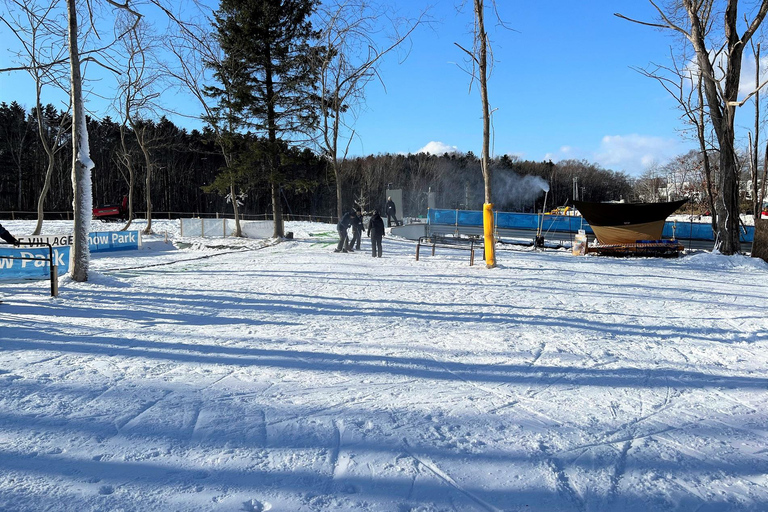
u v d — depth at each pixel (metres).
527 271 15.14
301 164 28.19
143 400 4.34
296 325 7.60
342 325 7.65
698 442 3.86
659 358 6.23
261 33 25.08
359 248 22.27
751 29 19.42
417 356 6.00
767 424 4.25
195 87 25.33
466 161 104.25
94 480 2.99
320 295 10.49
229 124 26.19
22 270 12.40
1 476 3.00
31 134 64.44
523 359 6.01
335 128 22.78
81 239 11.95
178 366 5.38
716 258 19.33
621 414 4.40
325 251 21.97
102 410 4.08
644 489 3.13
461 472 3.26
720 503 3.00
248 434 3.71
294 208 81.50
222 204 78.12
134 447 3.44
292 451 3.46
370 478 3.13
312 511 2.73
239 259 19.17
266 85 26.31
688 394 4.96
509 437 3.83
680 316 8.88
